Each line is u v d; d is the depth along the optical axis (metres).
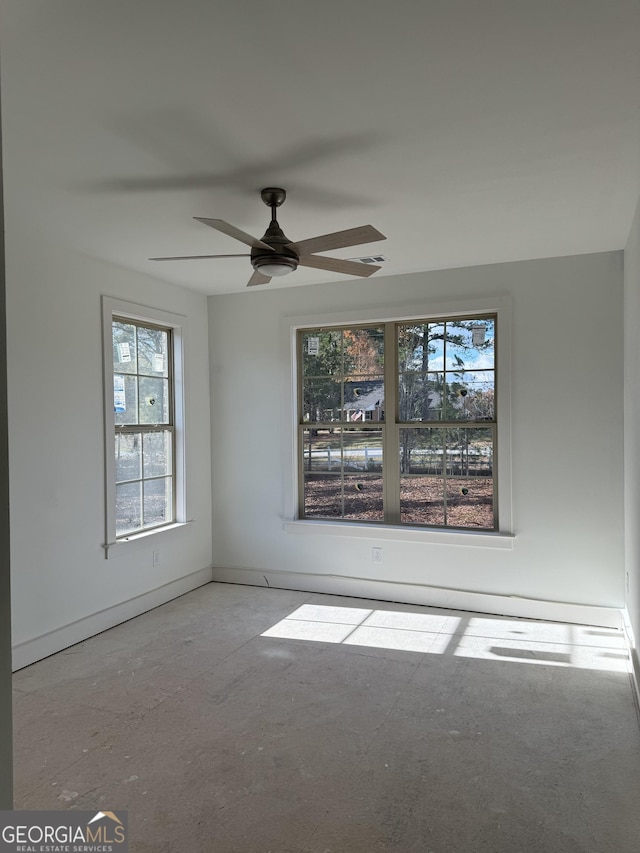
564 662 3.41
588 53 1.76
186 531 4.84
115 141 2.29
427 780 2.31
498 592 4.25
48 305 3.54
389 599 4.57
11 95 1.94
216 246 3.65
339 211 3.10
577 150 2.41
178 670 3.34
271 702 2.96
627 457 3.71
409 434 4.62
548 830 2.02
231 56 1.75
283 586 4.93
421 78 1.89
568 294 4.04
